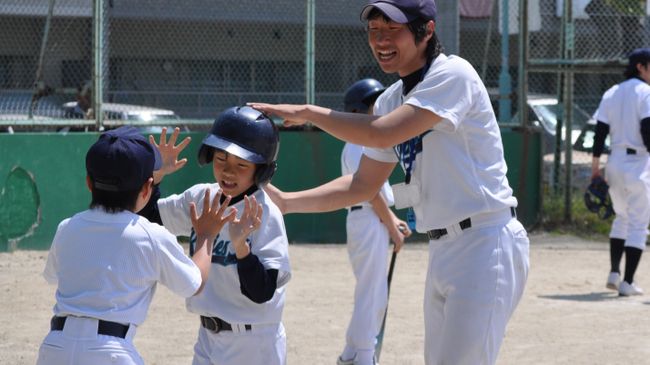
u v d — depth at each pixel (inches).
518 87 784.3
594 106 1028.5
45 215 628.7
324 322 454.9
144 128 683.4
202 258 216.5
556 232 779.4
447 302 234.1
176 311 474.3
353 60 841.5
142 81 838.5
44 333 418.3
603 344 412.2
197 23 850.1
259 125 231.8
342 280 570.9
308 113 232.7
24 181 619.8
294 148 705.0
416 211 243.6
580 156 941.8
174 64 845.2
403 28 230.7
